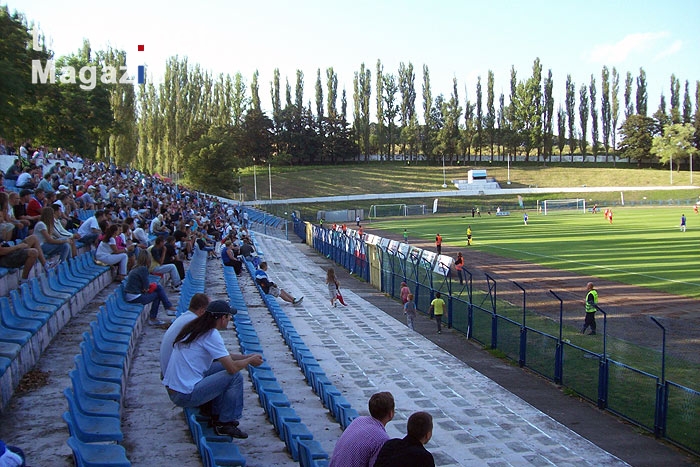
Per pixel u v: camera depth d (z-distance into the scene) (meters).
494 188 128.00
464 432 13.23
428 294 27.72
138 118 115.56
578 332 20.05
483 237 63.12
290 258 52.75
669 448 13.06
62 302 11.99
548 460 11.84
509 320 20.34
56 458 6.72
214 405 8.13
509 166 146.12
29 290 11.27
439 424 13.70
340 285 38.12
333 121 148.75
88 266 17.14
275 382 11.24
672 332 22.03
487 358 20.50
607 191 120.38
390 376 17.62
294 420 9.24
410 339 22.94
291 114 146.75
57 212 19.55
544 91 150.25
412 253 31.53
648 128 143.38
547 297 29.06
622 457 12.50
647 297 29.09
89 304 14.87
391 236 69.06
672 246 48.72
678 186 121.50
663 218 79.81
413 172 136.00
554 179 132.88
